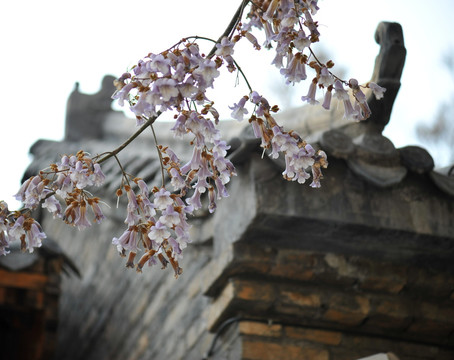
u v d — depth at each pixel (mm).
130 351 6438
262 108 2537
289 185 4305
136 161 5887
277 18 2482
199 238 5059
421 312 4812
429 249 4562
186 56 2391
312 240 4492
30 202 2693
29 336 6617
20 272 6438
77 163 2662
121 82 2381
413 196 4449
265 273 4594
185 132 2465
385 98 4031
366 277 4684
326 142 4199
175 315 5633
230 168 2578
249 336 4629
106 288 7113
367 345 4797
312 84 2523
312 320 4727
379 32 4004
